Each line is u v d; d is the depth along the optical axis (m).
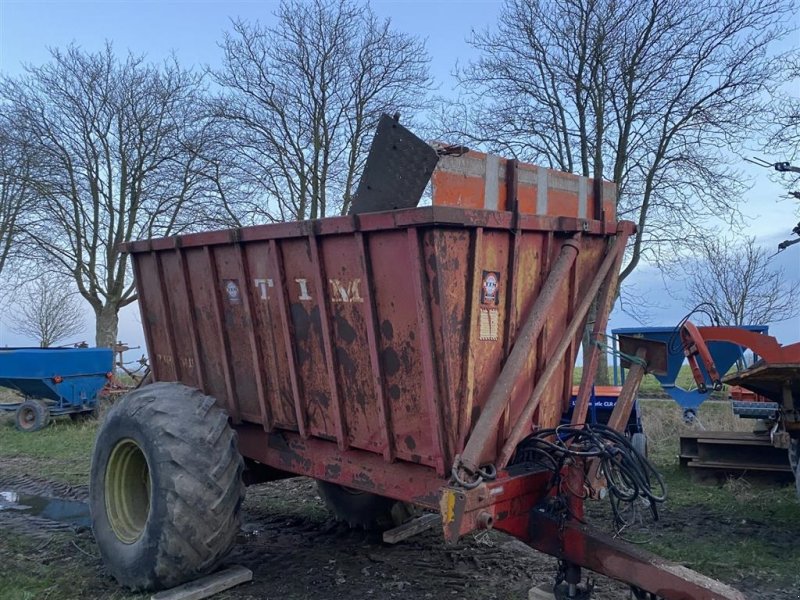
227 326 5.08
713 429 10.29
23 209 19.72
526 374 4.27
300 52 16.73
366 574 5.08
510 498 3.78
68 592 4.80
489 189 4.05
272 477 5.93
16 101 19.34
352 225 3.93
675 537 5.88
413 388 3.86
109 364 14.38
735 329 5.70
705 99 13.70
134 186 19.80
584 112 14.29
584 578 4.85
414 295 3.73
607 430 4.19
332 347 4.26
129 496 5.12
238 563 5.35
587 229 4.58
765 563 5.22
